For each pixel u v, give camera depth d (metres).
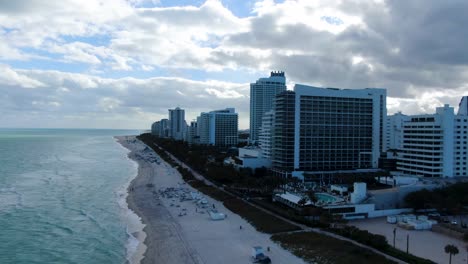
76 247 110.94
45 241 115.69
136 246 111.88
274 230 123.31
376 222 137.38
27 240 116.25
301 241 110.00
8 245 111.62
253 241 114.06
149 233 123.69
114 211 153.00
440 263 94.31
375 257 95.75
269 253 102.62
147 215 146.50
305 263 94.75
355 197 152.00
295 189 189.12
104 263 99.19
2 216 141.88
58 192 189.88
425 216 140.12
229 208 158.75
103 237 119.94
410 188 161.50
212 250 106.38
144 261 99.81
